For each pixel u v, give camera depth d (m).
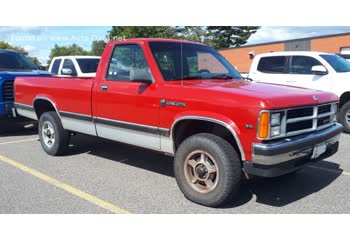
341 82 8.61
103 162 6.00
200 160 4.13
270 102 3.64
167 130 4.37
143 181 5.05
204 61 5.20
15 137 8.14
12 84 7.91
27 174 5.35
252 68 10.26
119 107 4.93
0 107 7.76
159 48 4.81
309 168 5.62
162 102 4.37
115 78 5.07
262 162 3.66
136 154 6.51
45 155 6.45
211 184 4.09
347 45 27.59
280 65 9.70
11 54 9.53
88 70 12.39
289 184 4.90
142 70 4.50
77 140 7.51
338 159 6.16
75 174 5.36
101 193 4.59
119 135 5.06
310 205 4.20
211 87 4.19
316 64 9.10
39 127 6.56
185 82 4.61
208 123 4.20
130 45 4.92
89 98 5.38
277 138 3.75
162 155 6.45
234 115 3.78
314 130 4.18
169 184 4.93
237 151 4.12
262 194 4.54
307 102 4.04
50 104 6.48
